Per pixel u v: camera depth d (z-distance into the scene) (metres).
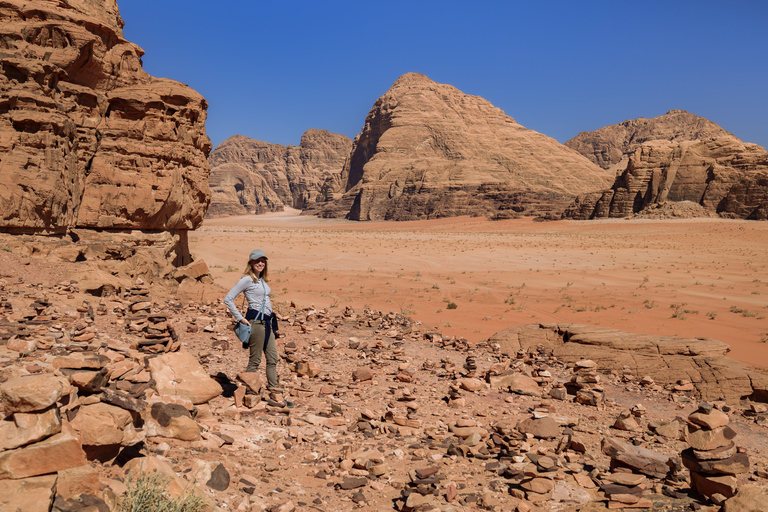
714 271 55.44
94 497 3.27
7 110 17.19
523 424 7.39
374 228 198.25
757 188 140.12
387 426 7.00
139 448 4.43
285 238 91.06
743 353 19.66
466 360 12.66
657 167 164.50
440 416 7.99
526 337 15.56
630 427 8.20
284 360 10.98
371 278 44.69
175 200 22.34
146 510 3.41
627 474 5.57
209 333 12.15
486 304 32.47
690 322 27.17
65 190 18.25
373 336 15.27
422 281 44.00
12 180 16.47
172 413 5.22
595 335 14.30
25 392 3.24
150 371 6.58
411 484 4.88
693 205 151.00
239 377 7.50
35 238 16.66
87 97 20.17
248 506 3.99
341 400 8.23
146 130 21.53
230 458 5.10
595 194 176.75
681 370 12.18
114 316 11.63
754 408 10.46
